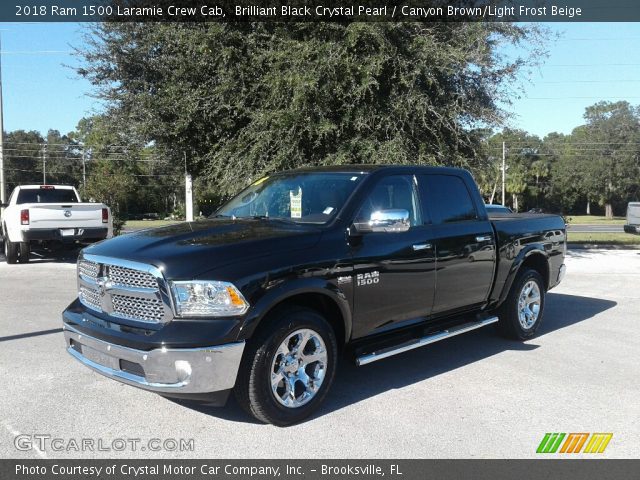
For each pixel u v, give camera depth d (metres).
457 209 5.68
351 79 13.12
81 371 5.23
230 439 3.86
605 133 71.56
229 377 3.72
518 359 5.82
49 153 87.00
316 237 4.32
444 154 14.19
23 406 4.41
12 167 83.94
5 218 13.80
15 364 5.44
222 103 14.72
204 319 3.71
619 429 4.07
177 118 15.67
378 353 4.64
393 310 4.84
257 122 14.14
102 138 19.34
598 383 5.07
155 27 15.27
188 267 3.75
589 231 35.12
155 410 4.34
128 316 3.98
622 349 6.24
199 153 16.72
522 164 76.88
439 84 13.96
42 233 12.80
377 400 4.60
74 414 4.26
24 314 7.69
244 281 3.78
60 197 15.06
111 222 13.73
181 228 4.60
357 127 13.52
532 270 6.66
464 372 5.37
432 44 13.31
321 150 14.27
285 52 13.32
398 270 4.81
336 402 4.55
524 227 6.48
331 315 4.54
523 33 14.90
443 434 3.96
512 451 3.72
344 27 13.22
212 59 14.65
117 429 4.00
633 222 17.77
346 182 4.92
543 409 4.44
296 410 4.08
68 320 4.36
